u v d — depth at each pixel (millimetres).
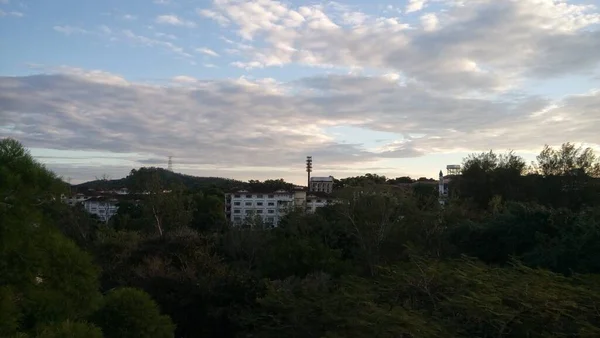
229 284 16781
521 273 10844
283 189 95625
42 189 4828
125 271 20125
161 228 38500
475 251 22297
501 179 42781
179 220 38781
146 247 22516
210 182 110625
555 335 7844
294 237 25438
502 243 21391
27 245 4613
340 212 29297
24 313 4523
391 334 7934
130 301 7355
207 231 50000
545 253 16141
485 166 44219
